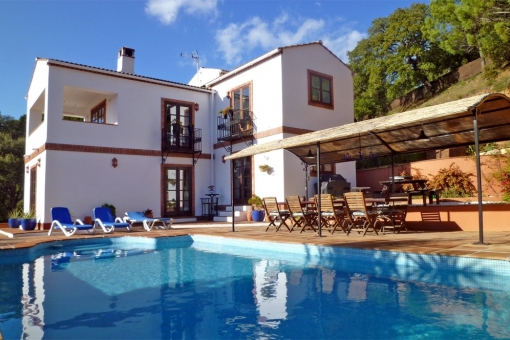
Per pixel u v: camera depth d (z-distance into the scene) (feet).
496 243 20.11
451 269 17.29
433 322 11.43
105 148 47.01
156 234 34.32
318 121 50.16
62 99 44.45
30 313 13.61
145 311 13.69
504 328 10.69
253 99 50.60
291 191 45.44
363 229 29.48
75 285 18.06
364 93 100.42
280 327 11.62
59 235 37.24
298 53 48.88
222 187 55.16
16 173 89.76
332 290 15.85
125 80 49.60
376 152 34.94
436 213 29.81
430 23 65.98
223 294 15.85
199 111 56.49
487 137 28.30
